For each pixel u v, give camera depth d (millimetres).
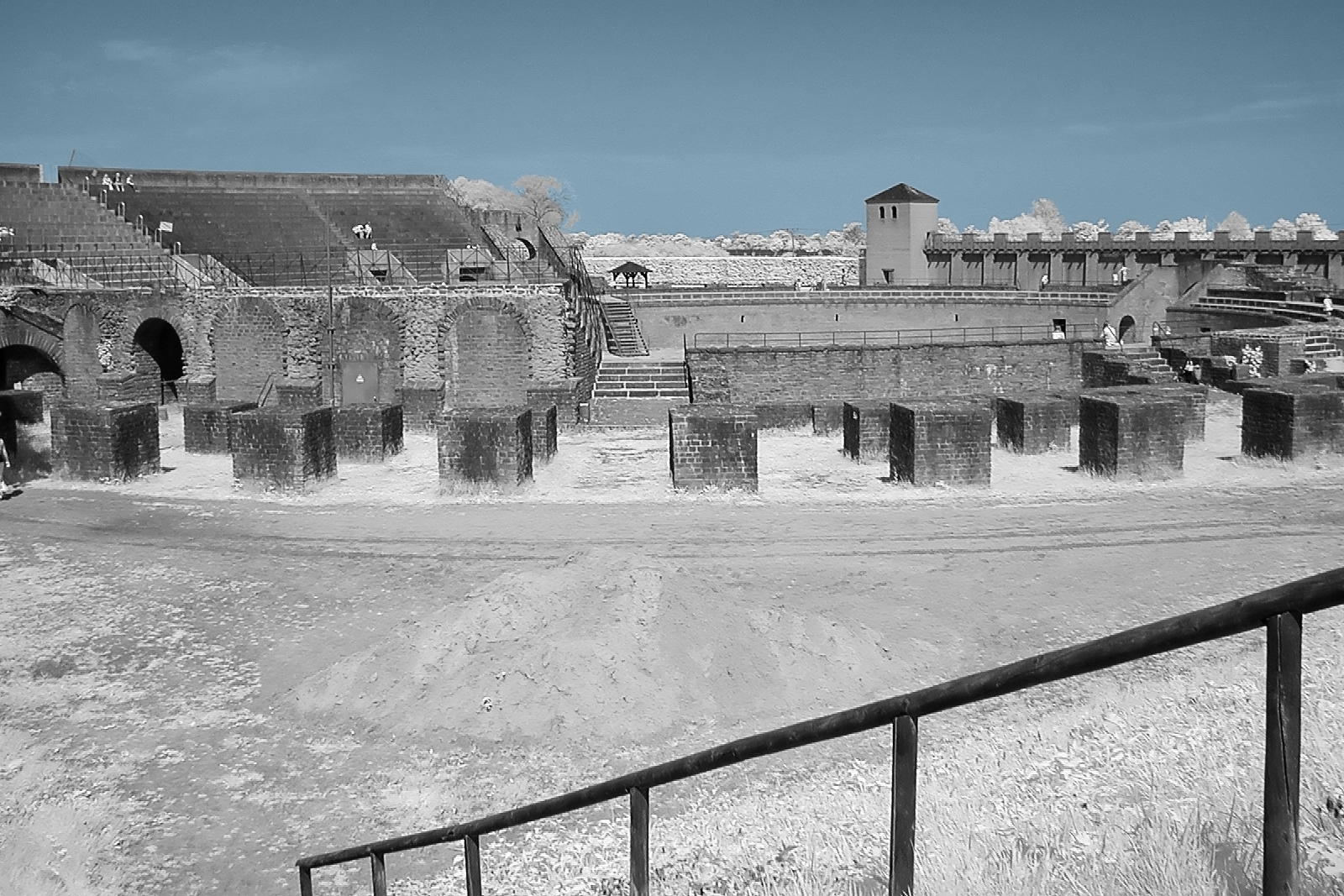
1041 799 9195
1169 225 91000
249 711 16469
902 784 4363
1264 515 25891
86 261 48281
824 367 45656
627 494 29422
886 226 78688
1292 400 30375
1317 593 3023
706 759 5383
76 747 15398
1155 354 48031
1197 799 7668
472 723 15438
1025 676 3820
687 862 9242
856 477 31062
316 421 30578
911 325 61781
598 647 16375
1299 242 61531
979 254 76562
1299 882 3254
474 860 7270
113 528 26938
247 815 13438
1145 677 15406
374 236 56812
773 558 23078
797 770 13406
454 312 44312
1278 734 3225
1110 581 21188
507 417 29469
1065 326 59125
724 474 29156
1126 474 29484
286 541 25578
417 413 40281
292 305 44875
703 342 60531
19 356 45094
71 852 12539
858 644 17219
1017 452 33812
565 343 44219
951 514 26594
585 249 93438
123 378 43938
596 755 14555
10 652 18906
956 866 6484
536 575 18188
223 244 53156
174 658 18625
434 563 23547
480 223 62344
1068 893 5676
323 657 18375
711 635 16828
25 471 32688
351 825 13125
